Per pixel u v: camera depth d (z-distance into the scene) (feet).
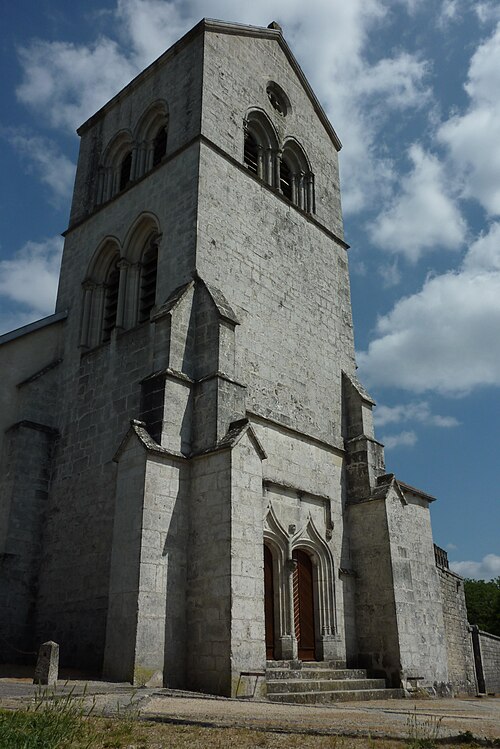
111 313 92.02
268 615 72.33
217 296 76.48
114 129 108.37
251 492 64.28
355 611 81.61
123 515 62.85
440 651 85.56
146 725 32.45
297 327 90.84
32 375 90.74
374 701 65.31
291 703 54.08
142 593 58.59
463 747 30.14
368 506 84.79
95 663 68.80
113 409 81.05
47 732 25.90
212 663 57.82
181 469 65.87
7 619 77.20
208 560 61.57
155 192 89.76
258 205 92.07
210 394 69.10
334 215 110.73
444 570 105.40
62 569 78.18
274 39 110.93
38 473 85.35
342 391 94.99
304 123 112.47
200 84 92.32
